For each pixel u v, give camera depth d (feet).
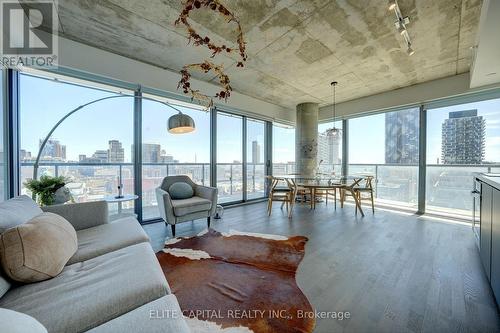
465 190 12.98
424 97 13.85
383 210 14.75
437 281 5.93
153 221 11.71
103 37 9.20
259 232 10.00
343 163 18.58
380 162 16.76
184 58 10.96
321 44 9.65
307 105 18.21
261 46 9.82
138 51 10.32
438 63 11.36
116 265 4.03
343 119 18.58
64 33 8.89
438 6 7.30
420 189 14.34
